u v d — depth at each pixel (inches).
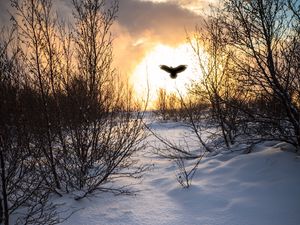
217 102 255.4
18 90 146.7
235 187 173.2
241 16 201.2
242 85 216.5
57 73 184.2
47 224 142.7
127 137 198.4
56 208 159.9
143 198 175.6
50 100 182.1
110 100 199.6
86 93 190.4
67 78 188.7
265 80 204.7
